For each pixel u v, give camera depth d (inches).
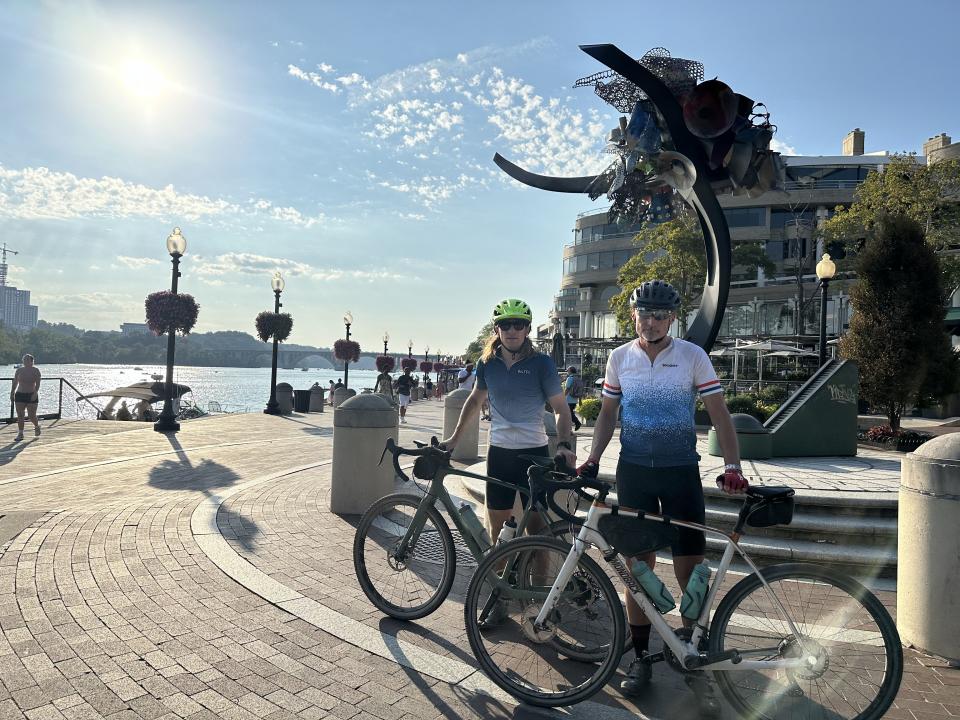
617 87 247.0
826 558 184.5
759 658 105.7
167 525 217.9
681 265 1282.0
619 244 2511.1
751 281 1745.8
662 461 120.0
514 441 147.5
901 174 999.6
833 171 2037.4
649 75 231.1
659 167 257.3
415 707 109.0
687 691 119.1
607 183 288.0
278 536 210.1
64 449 424.2
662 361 120.8
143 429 571.8
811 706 104.0
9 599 149.9
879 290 533.3
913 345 519.8
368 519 152.9
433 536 147.6
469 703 111.3
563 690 116.1
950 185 963.3
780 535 201.9
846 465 296.7
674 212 281.0
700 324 288.5
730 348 1133.7
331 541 207.2
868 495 212.5
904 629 136.6
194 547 193.9
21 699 106.3
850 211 1041.5
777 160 246.7
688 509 119.3
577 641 125.4
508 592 124.9
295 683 115.4
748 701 106.2
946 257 971.9
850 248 1165.1
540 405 149.3
